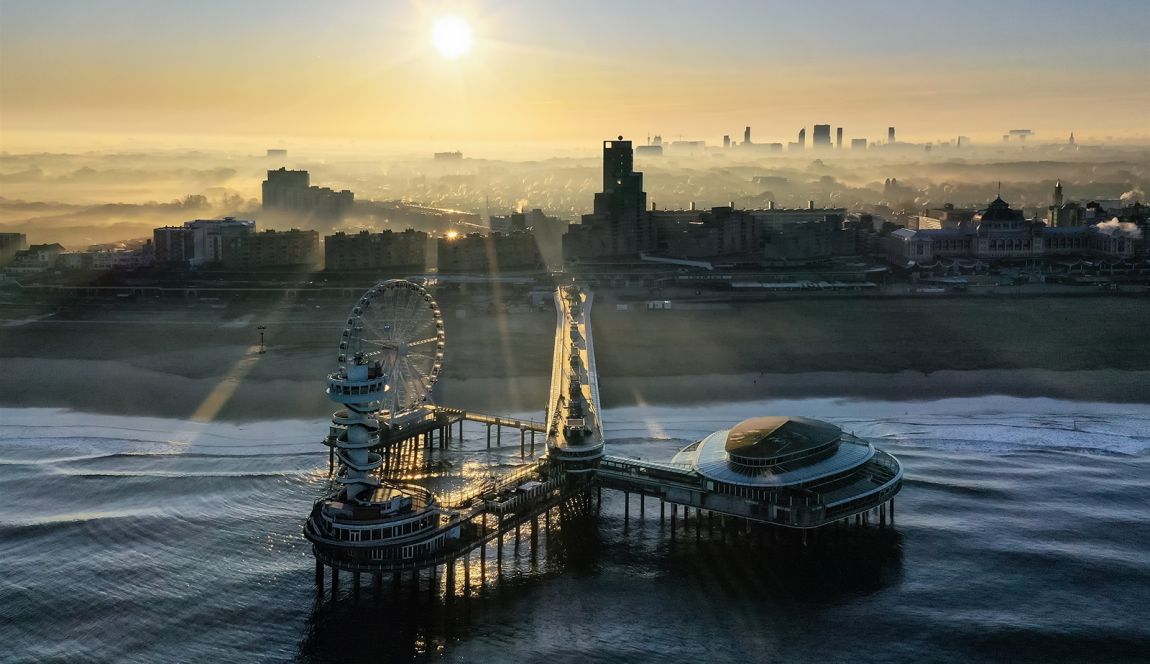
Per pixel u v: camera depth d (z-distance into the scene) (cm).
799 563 15900
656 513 18112
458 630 13850
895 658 13025
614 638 13625
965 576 15362
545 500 17000
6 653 13212
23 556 16175
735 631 13762
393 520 14812
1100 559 15900
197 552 16388
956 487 19225
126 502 18712
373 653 13262
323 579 15275
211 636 13700
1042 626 13788
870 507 16925
